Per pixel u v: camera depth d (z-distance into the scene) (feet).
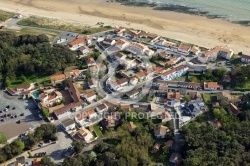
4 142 624.18
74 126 651.25
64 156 597.93
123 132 625.41
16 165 572.10
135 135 618.44
